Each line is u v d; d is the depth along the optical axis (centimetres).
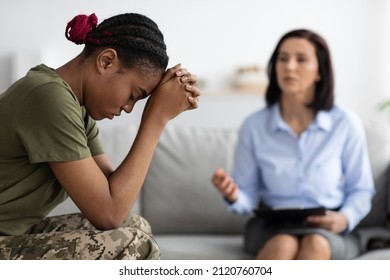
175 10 888
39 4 879
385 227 427
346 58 895
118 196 227
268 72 416
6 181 224
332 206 402
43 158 217
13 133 218
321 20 894
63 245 215
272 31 895
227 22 891
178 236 423
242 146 415
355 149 405
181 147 435
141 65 228
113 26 229
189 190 427
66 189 224
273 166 405
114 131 420
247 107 820
